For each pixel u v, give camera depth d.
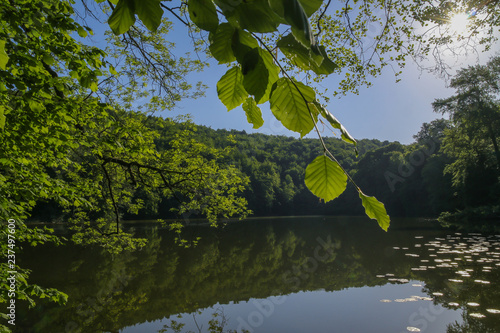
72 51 3.27
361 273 12.91
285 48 0.57
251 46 0.56
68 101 3.50
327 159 0.69
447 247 16.55
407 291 10.16
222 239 25.20
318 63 0.47
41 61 3.03
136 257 17.59
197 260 17.06
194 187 7.45
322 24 6.06
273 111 0.67
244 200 8.91
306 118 0.67
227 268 15.26
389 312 8.67
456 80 26.72
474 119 27.16
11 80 2.55
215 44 0.57
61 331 8.27
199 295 11.32
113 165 7.06
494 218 29.81
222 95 0.74
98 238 8.10
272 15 0.46
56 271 14.20
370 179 50.28
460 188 32.19
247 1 0.46
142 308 10.12
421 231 24.94
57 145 3.98
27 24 2.84
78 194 5.70
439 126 40.22
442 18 5.82
